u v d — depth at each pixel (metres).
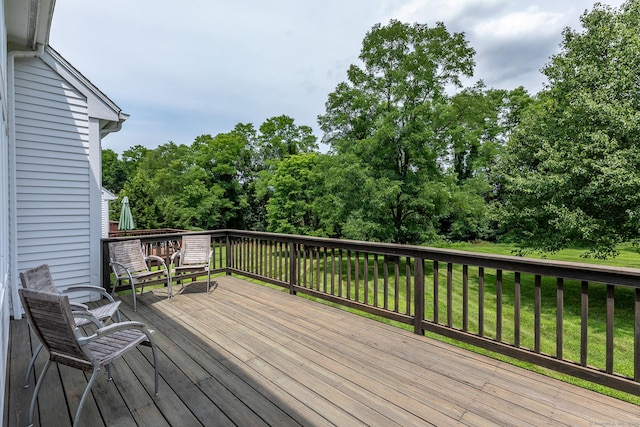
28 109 3.79
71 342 1.68
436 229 11.69
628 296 7.75
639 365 1.97
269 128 23.14
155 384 2.10
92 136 4.34
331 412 1.90
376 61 11.10
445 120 10.40
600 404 1.97
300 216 16.31
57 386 2.19
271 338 3.00
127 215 10.32
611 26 7.94
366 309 3.53
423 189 10.06
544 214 8.02
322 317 3.58
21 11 2.97
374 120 11.05
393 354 2.67
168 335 3.07
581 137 7.37
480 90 12.13
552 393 2.09
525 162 9.03
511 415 1.86
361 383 2.22
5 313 2.40
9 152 3.59
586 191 6.95
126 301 4.20
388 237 10.26
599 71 7.59
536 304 2.39
